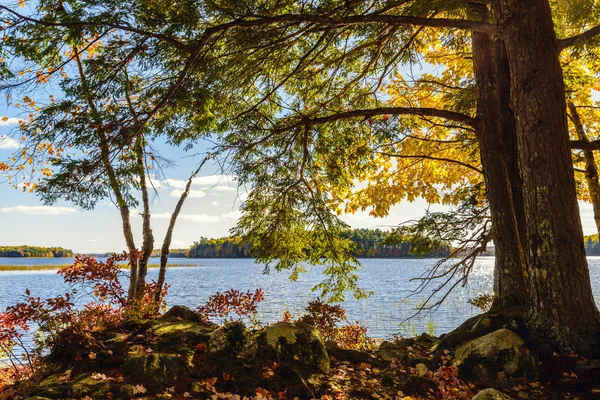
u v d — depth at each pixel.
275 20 6.80
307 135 8.59
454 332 6.96
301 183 9.18
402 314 20.33
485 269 38.34
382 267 87.25
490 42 7.98
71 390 4.38
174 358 5.09
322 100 10.02
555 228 6.11
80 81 6.54
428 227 9.94
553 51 6.37
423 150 12.02
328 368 5.70
